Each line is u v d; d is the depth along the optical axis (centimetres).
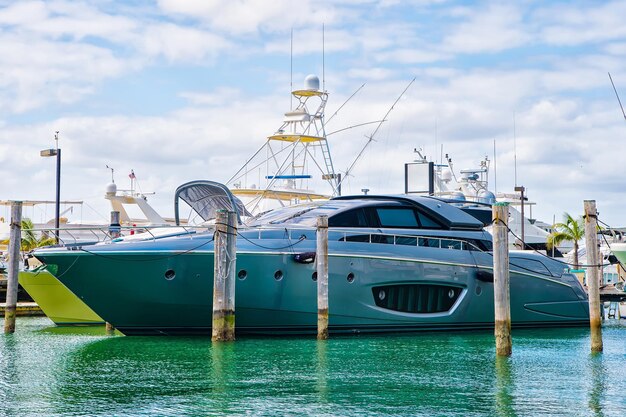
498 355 2097
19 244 2642
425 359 2117
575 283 3145
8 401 1588
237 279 2369
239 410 1520
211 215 2753
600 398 1645
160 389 1698
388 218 2672
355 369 1950
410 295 2647
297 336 2498
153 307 2338
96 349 2247
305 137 3650
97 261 2277
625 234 4991
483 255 2822
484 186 5097
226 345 2238
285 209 2794
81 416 1473
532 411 1530
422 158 4275
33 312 3731
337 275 2488
